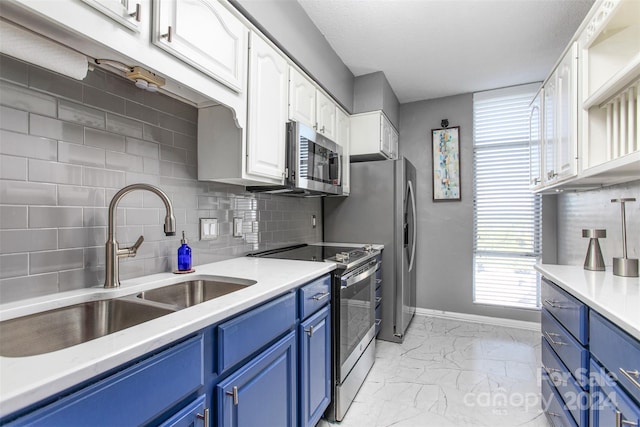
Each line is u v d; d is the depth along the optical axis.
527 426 1.67
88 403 0.60
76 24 0.80
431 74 3.01
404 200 2.82
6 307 0.90
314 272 1.50
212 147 1.59
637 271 1.51
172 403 0.77
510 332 3.02
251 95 1.51
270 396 1.18
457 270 3.46
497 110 3.33
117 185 1.25
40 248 1.01
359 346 2.05
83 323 1.04
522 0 1.98
